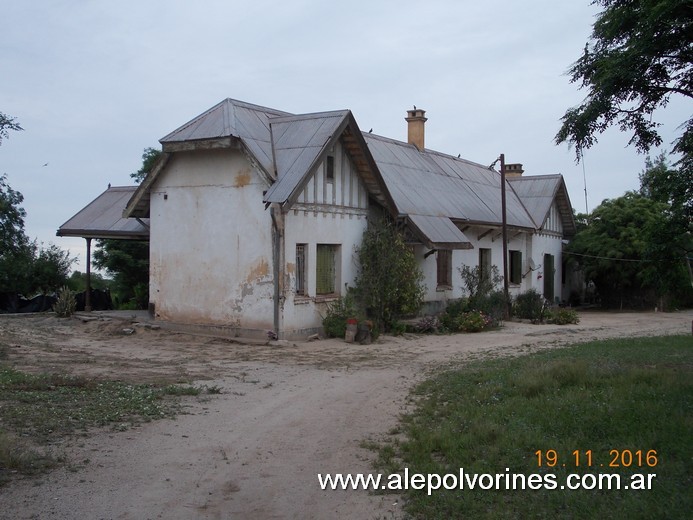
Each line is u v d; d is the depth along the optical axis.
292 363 14.62
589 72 11.73
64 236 23.59
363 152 19.58
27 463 6.89
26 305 27.14
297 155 17.89
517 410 8.89
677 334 19.84
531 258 32.38
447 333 21.17
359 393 11.41
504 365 13.23
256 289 17.66
